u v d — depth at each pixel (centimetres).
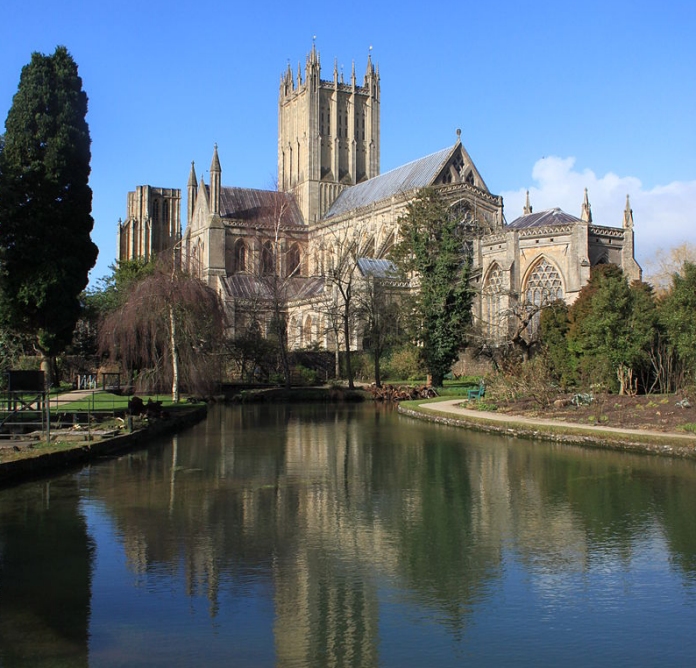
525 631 1357
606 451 3409
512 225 10112
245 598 1510
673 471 2869
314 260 12738
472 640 1315
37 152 5238
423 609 1458
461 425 4706
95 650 1270
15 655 1249
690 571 1681
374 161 16100
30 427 3712
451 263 7838
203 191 14338
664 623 1392
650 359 5181
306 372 8981
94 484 2636
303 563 1733
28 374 3422
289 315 11775
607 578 1636
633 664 1227
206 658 1241
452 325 7781
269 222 13412
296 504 2336
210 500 2386
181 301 6222
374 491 2542
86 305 9062
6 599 1503
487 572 1675
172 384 6475
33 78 5284
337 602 1491
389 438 4028
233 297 11138
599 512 2222
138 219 18962
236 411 6184
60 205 5200
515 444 3725
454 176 12206
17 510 2233
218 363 7306
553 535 1973
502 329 8606
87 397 5775
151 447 3631
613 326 5047
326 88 15462
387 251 11781
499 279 9406
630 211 9450
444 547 1862
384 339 8756
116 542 1886
